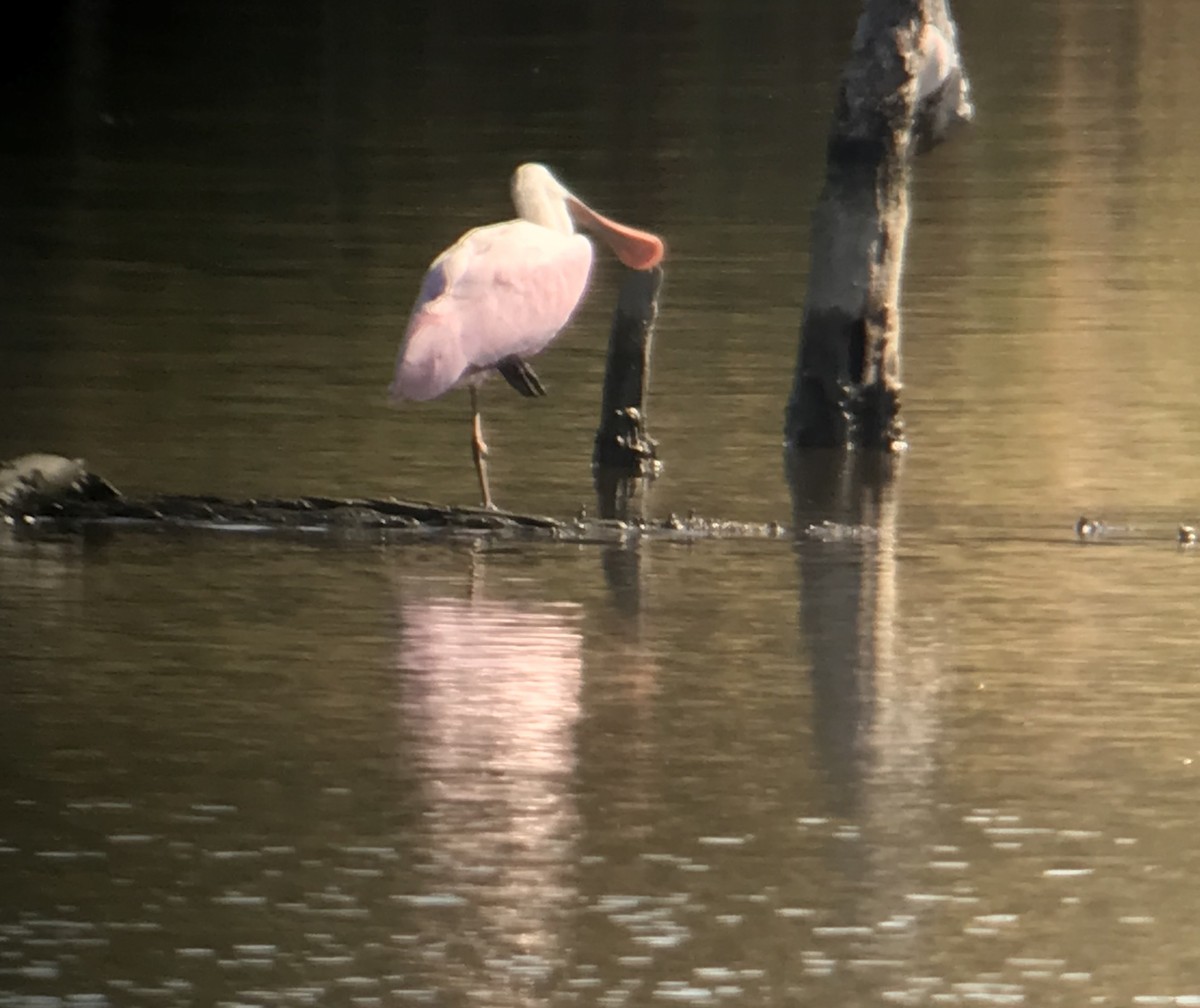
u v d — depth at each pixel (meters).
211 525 16.00
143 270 27.06
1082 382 21.67
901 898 10.12
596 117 39.25
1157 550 15.86
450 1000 9.22
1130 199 31.86
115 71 43.97
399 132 37.78
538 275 16.06
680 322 24.25
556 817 10.95
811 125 38.28
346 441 19.09
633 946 9.67
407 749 11.79
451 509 16.05
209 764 11.57
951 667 13.12
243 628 13.73
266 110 40.06
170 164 34.88
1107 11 54.09
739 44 47.53
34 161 35.03
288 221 30.38
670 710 12.37
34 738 11.89
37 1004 9.17
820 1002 9.23
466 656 13.25
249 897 10.09
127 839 10.67
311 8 51.81
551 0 53.47
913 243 28.66
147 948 9.62
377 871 10.35
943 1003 9.23
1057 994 9.30
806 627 13.88
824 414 19.08
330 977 9.40
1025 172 34.12
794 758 11.73
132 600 14.27
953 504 17.27
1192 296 25.56
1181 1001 9.26
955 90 18.98
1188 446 19.25
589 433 19.62
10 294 25.64
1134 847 10.67
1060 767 11.62
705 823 10.89
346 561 15.25
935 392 21.28
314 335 23.53
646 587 14.71
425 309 15.82
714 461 18.66
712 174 33.91
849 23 50.28
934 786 11.36
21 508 16.06
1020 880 10.32
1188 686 12.82
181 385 21.14
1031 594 14.66
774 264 27.28
